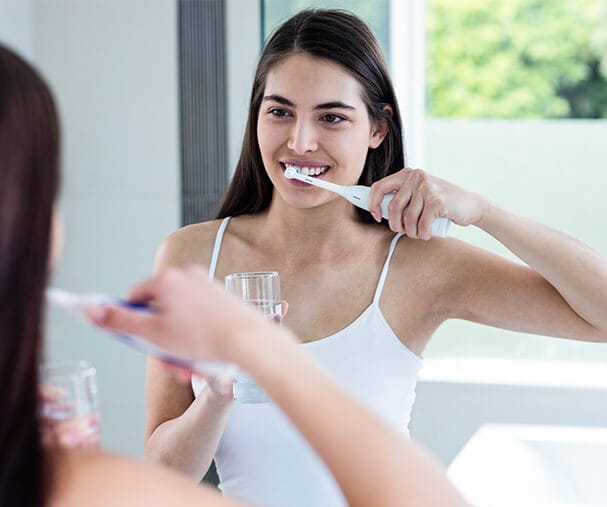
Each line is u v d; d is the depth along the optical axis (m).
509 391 2.62
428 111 7.02
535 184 2.90
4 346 0.64
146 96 2.81
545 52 6.94
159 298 0.68
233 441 1.52
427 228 1.47
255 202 1.69
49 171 0.66
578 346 2.78
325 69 1.48
